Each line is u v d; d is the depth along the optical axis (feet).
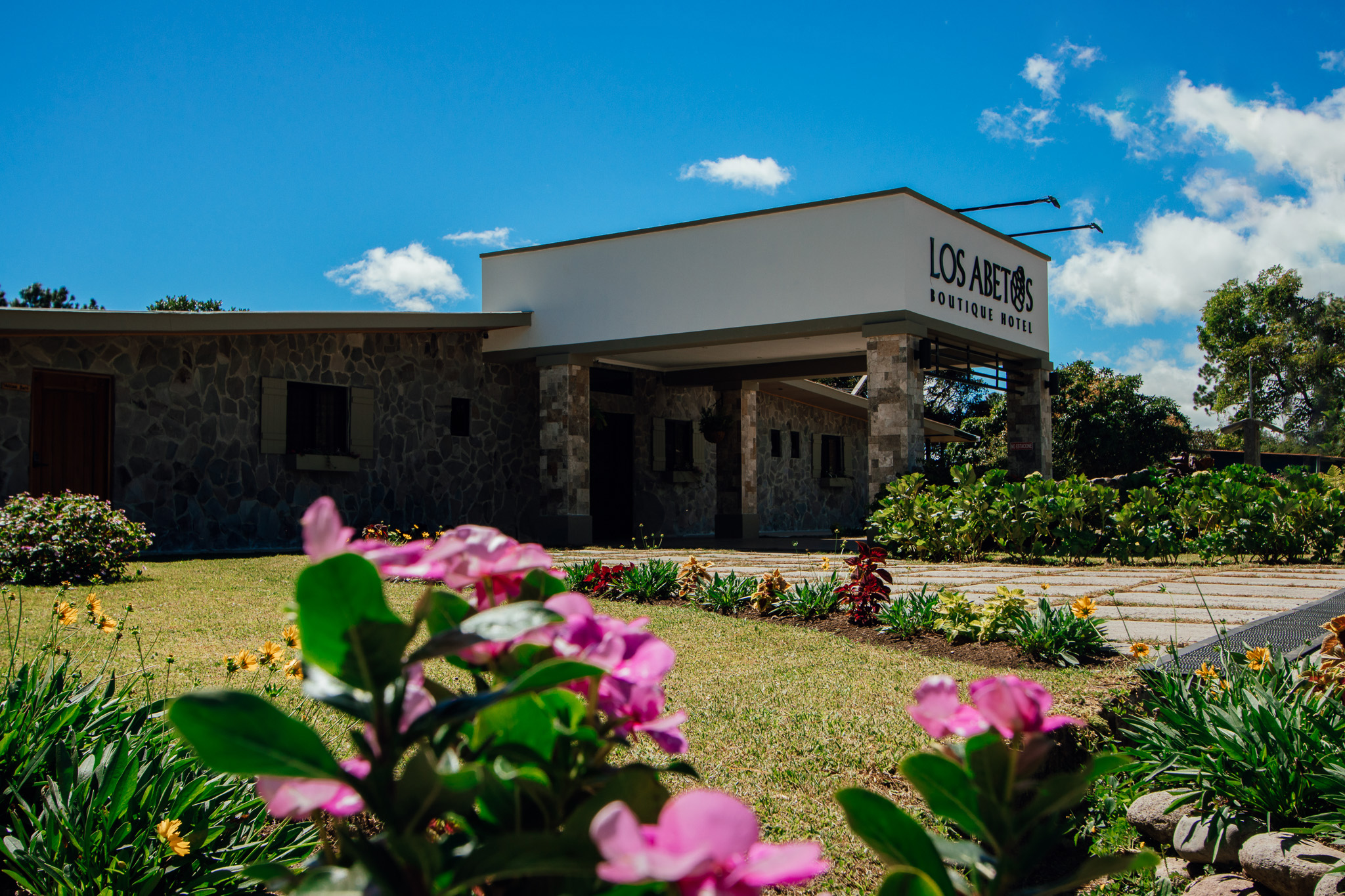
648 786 2.74
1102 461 104.94
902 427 41.88
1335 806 8.77
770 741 11.35
